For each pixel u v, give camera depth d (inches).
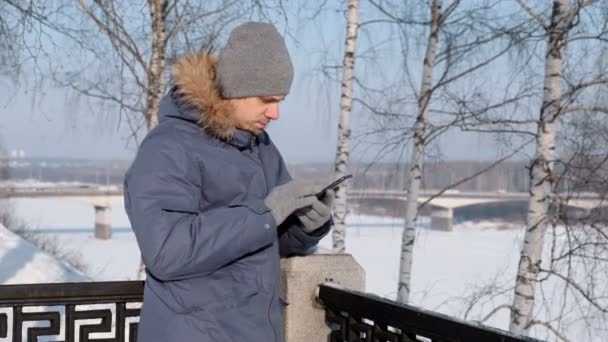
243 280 61.6
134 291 91.9
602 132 253.1
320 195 67.8
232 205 61.1
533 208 250.2
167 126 62.3
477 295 289.9
